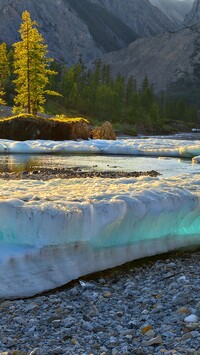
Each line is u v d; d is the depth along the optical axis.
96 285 7.34
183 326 5.36
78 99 139.88
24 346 5.02
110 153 35.12
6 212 7.53
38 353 4.79
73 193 9.59
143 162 27.27
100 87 151.00
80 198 8.67
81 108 141.25
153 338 4.94
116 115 144.25
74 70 156.75
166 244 9.44
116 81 172.88
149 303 6.32
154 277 7.68
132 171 21.83
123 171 21.80
